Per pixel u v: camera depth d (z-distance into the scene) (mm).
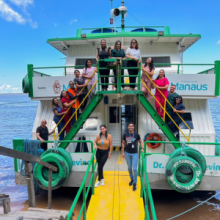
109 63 5445
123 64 6578
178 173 5441
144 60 8477
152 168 5715
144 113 7570
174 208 6008
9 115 48531
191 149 5367
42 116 7844
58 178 5371
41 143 5871
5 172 10102
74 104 6422
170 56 8406
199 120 7402
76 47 8883
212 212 5805
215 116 37750
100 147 5328
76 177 5848
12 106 78625
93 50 8750
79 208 5992
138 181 5648
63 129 6180
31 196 3984
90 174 5828
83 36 8047
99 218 4207
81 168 5832
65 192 6934
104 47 6113
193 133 7160
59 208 5980
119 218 4184
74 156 5852
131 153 5176
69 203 6254
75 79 6273
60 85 7039
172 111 6199
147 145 7203
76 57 8711
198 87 6738
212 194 6852
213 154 7066
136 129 8125
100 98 6023
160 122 5988
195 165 5125
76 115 6195
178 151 5414
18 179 5977
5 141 20125
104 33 8312
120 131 8672
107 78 6387
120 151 8297
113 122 8672
